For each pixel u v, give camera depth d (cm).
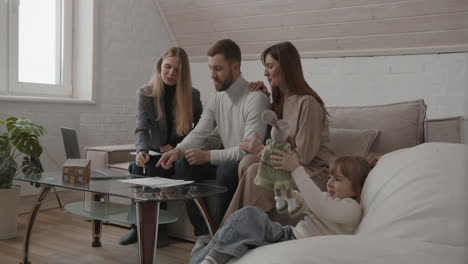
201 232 263
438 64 346
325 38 387
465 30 326
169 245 271
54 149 370
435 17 330
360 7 351
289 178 166
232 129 255
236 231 161
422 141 247
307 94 221
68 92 402
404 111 249
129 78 433
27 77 376
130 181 221
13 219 282
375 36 364
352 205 168
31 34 377
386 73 370
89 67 399
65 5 397
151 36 453
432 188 148
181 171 256
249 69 439
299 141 212
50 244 269
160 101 287
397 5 336
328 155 223
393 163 170
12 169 286
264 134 240
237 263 151
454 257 124
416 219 144
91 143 400
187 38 465
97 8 400
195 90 306
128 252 256
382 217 152
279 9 387
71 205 224
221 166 236
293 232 173
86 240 278
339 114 266
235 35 433
